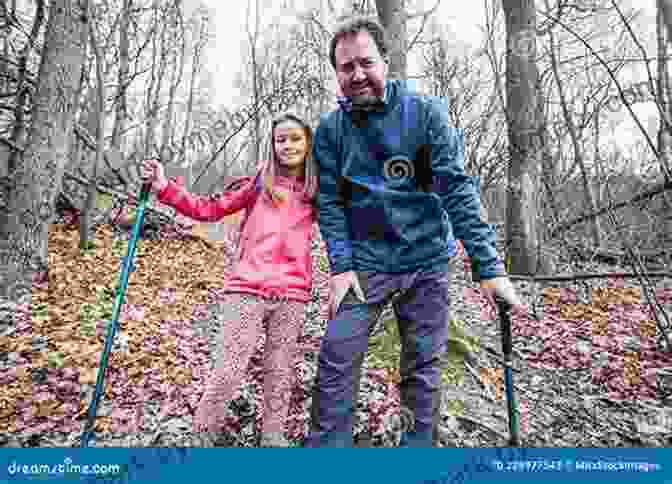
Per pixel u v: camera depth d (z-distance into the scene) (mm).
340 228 1591
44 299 4066
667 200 4086
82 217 5824
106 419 2234
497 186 7484
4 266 4207
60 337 3215
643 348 3309
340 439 1461
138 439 2062
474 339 2990
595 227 6031
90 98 8102
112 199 7707
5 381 2559
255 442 2016
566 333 3602
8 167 5758
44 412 2281
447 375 2561
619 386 2723
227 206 1995
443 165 1472
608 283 5039
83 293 4297
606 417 2357
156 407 2395
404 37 3574
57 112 4500
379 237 1545
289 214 1879
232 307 1768
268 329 1870
